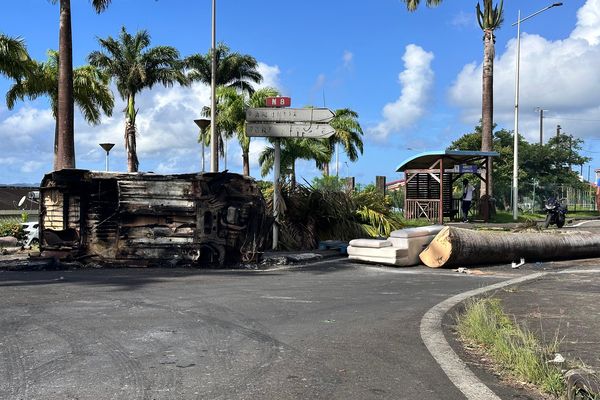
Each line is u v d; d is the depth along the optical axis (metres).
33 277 10.73
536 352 5.27
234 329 6.43
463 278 11.52
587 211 40.59
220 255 12.90
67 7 20.31
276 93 32.56
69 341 5.74
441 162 24.56
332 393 4.39
